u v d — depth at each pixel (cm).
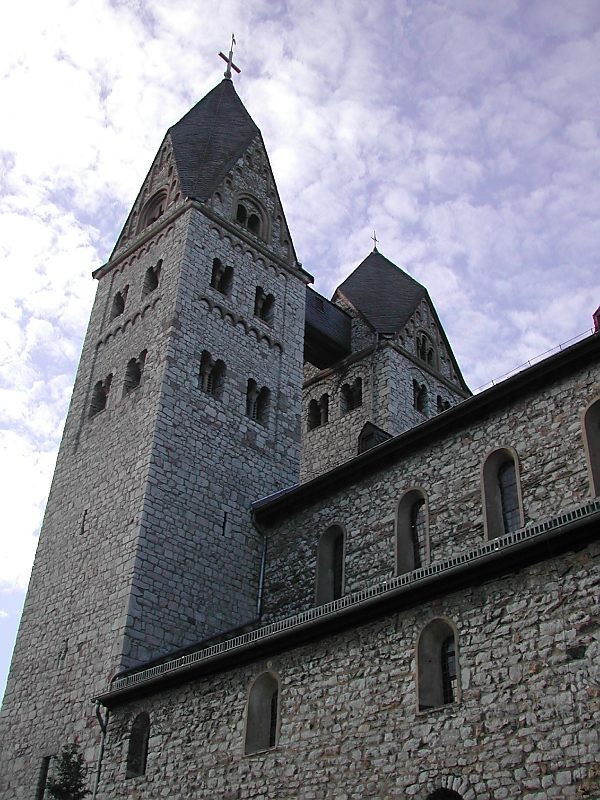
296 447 4241
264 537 3734
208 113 5331
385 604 2198
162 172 4972
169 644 3250
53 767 3089
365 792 2020
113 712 2931
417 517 2972
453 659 2075
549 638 1870
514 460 2694
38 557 3866
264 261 4691
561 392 2662
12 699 3497
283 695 2344
